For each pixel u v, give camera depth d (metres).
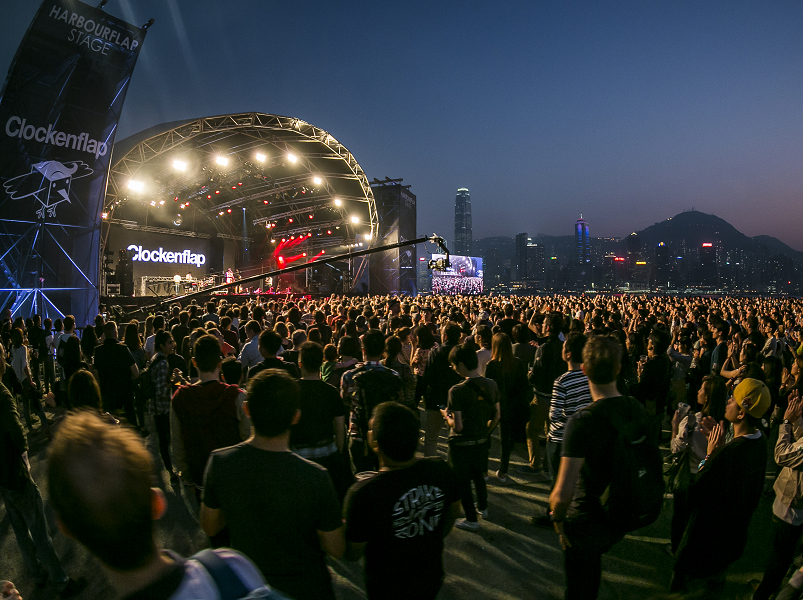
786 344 9.39
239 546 2.15
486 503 4.86
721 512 3.23
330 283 40.53
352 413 4.70
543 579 4.01
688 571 3.39
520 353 6.79
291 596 2.12
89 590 3.79
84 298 15.48
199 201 38.47
